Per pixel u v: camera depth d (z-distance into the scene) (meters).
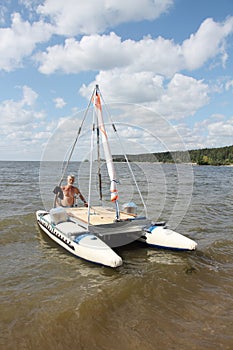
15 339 3.35
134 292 4.49
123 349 3.21
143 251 6.40
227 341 3.32
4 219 8.92
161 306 4.10
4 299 4.22
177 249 6.21
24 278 4.97
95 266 5.51
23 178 22.41
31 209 10.51
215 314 3.89
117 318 3.80
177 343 3.29
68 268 5.42
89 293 4.40
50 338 3.38
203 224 8.77
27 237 7.32
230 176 31.77
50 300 4.19
